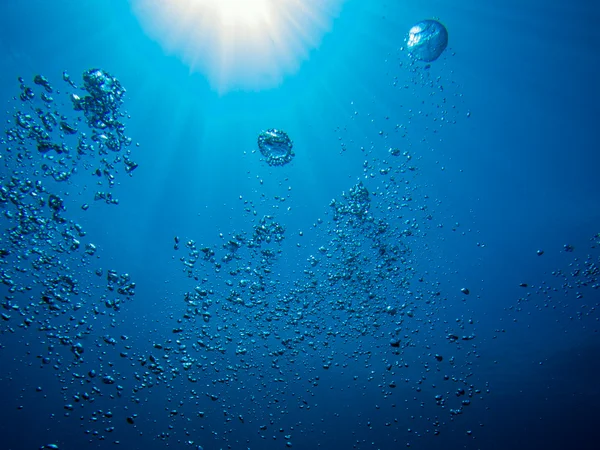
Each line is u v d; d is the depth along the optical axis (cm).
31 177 298
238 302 402
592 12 371
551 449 359
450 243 423
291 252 390
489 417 420
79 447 401
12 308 345
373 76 388
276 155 359
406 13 378
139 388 416
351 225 386
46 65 336
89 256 353
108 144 293
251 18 402
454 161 409
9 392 388
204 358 413
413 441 406
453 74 384
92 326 380
